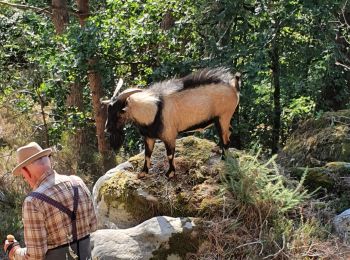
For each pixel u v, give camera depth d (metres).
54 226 3.71
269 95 11.02
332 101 11.16
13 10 12.73
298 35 10.23
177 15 9.76
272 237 5.14
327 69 10.49
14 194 8.59
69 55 9.20
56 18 11.75
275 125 10.70
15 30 11.47
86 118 11.02
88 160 10.98
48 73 10.30
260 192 5.39
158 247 5.05
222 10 9.07
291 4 8.99
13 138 11.59
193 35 9.69
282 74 10.91
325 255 5.07
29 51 11.09
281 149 8.97
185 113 5.46
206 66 8.62
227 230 5.19
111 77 10.23
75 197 3.80
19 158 3.78
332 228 5.57
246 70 8.38
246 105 9.92
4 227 7.05
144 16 9.42
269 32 9.05
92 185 9.86
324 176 6.36
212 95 5.53
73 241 3.78
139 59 9.71
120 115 5.23
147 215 5.62
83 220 3.85
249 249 5.06
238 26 9.38
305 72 10.84
